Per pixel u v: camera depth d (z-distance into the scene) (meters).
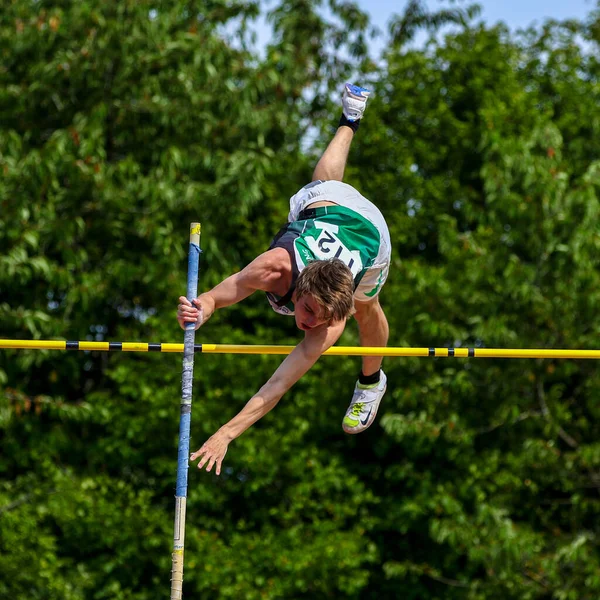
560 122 26.00
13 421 23.75
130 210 23.94
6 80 25.12
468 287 22.72
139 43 24.00
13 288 24.39
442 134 26.45
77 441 24.64
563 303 22.16
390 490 25.02
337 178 11.28
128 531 22.58
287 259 9.59
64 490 22.62
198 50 24.44
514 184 23.30
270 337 24.22
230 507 24.67
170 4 25.45
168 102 24.36
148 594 23.36
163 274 23.75
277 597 23.03
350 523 24.41
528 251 23.23
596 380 22.67
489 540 21.67
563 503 24.33
